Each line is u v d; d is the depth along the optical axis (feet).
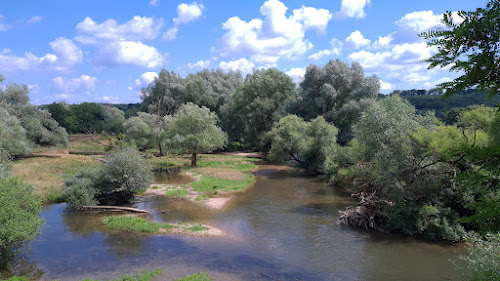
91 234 64.80
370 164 76.95
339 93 186.70
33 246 58.08
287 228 69.82
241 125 218.18
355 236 64.85
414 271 49.70
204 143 148.97
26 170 121.90
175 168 153.07
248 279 46.85
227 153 223.51
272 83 204.33
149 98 297.94
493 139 42.91
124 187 88.38
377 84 178.91
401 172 65.26
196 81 253.85
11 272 47.80
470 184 13.78
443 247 58.70
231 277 47.32
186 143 150.00
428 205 63.57
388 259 54.03
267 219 76.13
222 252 56.59
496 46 10.61
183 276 47.09
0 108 154.30
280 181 125.80
